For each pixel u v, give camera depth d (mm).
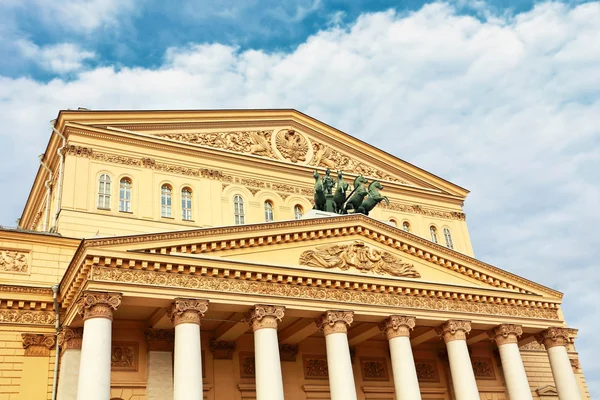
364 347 43094
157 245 29719
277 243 33812
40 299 32719
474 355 46656
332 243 35750
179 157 44625
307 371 39781
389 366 43344
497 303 40125
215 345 36969
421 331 41156
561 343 41562
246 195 46312
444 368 45438
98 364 25984
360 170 53812
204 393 35406
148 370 33156
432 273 38656
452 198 59062
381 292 35750
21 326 32000
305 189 49438
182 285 29688
